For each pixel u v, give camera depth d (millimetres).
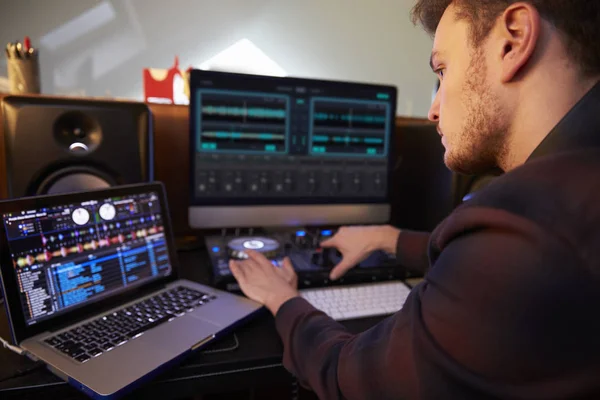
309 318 667
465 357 346
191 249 1185
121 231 845
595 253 314
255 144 1124
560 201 337
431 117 542
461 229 388
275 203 1158
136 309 776
